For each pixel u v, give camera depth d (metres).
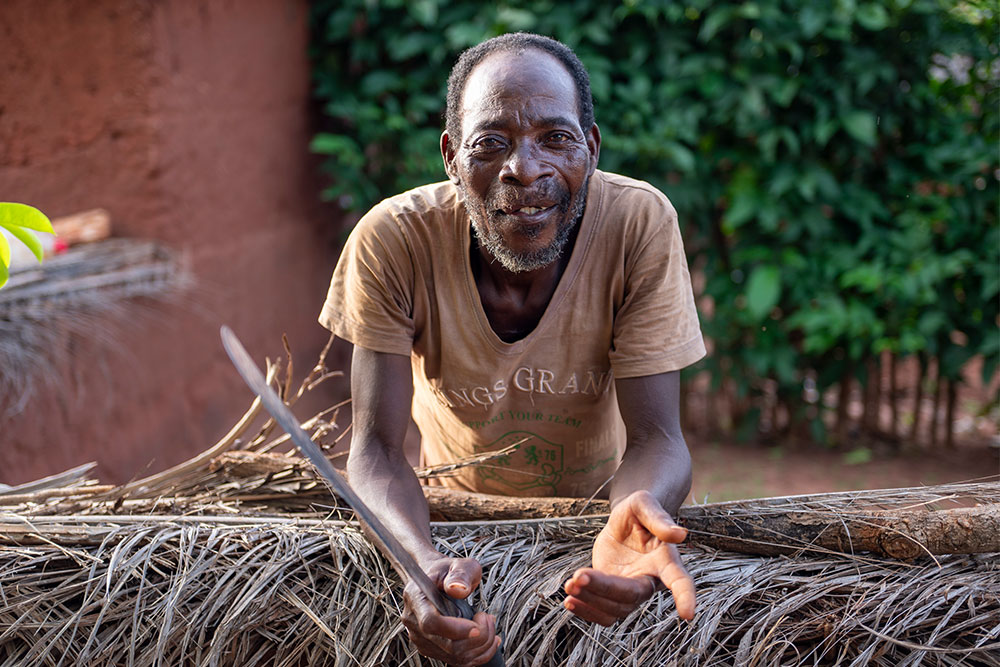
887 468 4.73
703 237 5.11
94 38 4.08
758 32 4.79
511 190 1.64
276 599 1.68
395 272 1.84
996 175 4.81
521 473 2.11
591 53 4.88
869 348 4.97
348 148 5.12
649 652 1.62
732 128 4.97
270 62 4.98
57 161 4.21
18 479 3.30
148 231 4.20
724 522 1.81
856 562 1.75
